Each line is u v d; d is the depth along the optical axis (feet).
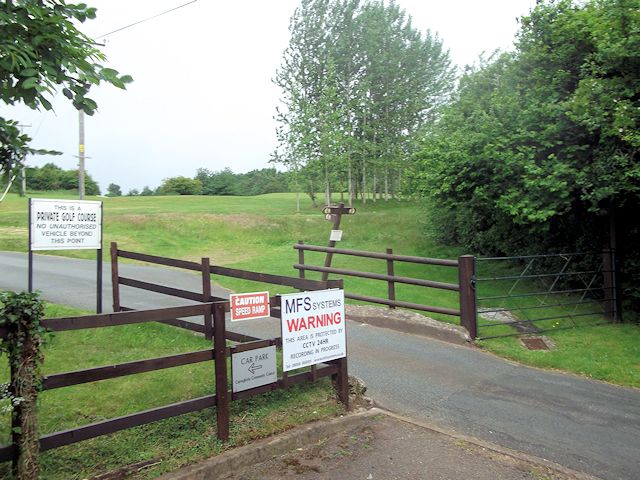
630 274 35.01
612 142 31.24
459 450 14.56
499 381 21.36
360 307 31.78
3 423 12.53
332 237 36.60
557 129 32.76
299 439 14.15
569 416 17.97
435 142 50.11
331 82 106.32
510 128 36.19
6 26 9.64
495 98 39.17
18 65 9.48
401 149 119.85
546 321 32.40
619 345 27.50
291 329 15.03
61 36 9.96
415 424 16.19
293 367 15.06
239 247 66.13
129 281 26.40
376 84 115.65
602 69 31.58
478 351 25.63
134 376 16.79
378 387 19.74
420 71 119.75
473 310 27.37
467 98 54.29
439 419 17.07
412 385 20.22
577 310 35.45
